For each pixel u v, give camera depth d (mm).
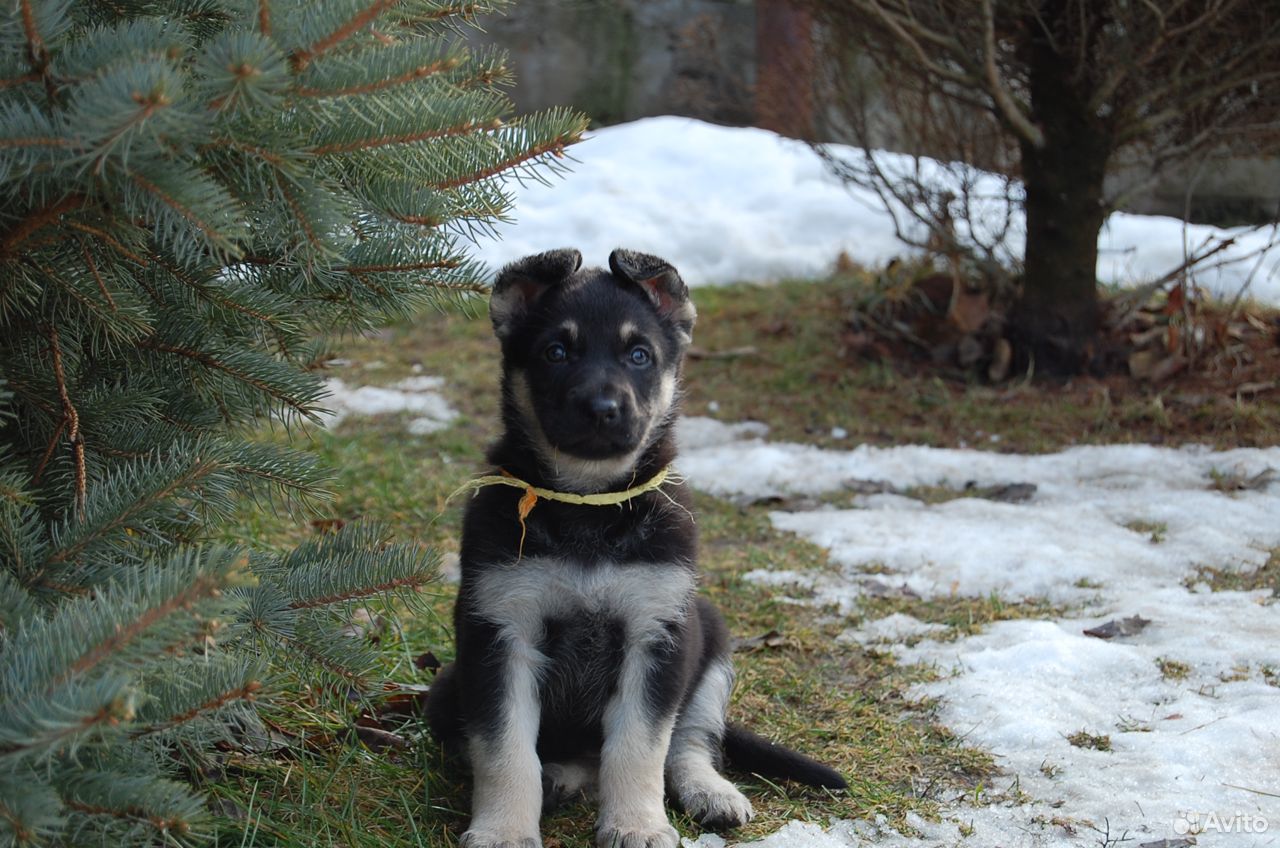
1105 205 6199
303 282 2656
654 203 9250
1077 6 5703
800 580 4203
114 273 2422
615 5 11359
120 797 1762
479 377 6828
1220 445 5359
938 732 3084
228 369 2656
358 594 2521
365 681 2549
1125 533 4531
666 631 2742
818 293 7867
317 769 2732
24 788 1632
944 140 6500
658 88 11477
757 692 3355
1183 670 3352
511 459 2936
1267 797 2668
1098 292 6750
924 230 8508
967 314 6531
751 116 11383
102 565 2217
